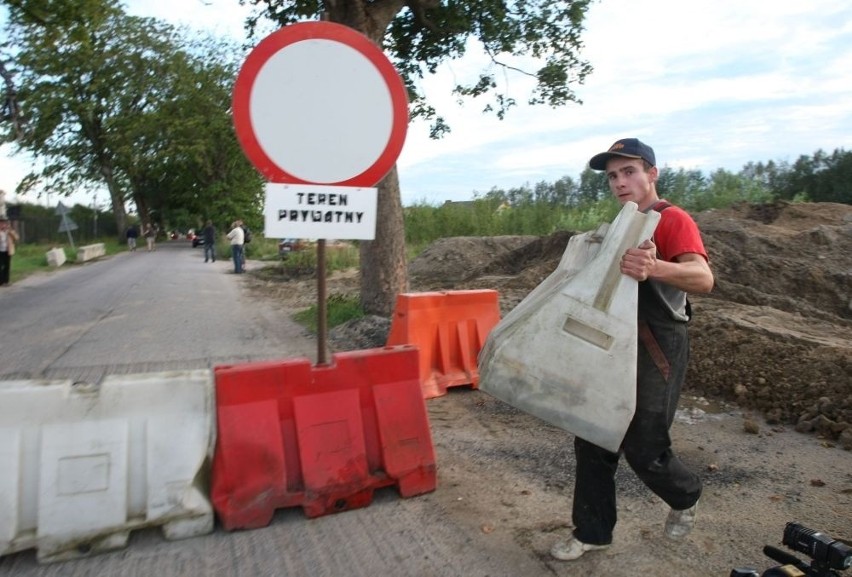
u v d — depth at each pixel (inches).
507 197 999.0
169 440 138.8
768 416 216.5
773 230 486.0
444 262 684.1
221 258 1414.9
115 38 2054.6
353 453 155.0
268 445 146.8
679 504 124.1
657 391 116.1
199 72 2138.3
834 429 199.2
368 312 381.4
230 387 145.6
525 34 470.0
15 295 628.7
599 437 115.7
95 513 132.2
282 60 149.2
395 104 156.2
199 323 448.5
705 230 468.4
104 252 1603.1
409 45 475.2
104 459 133.6
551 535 144.2
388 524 149.0
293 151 152.0
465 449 199.2
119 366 315.3
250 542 139.9
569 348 116.7
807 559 130.6
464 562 132.8
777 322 304.0
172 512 138.0
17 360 326.6
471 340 270.5
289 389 151.3
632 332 113.4
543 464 186.5
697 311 327.3
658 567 130.0
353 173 155.8
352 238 157.4
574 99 506.3
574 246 129.3
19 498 129.3
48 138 2123.5
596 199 912.3
